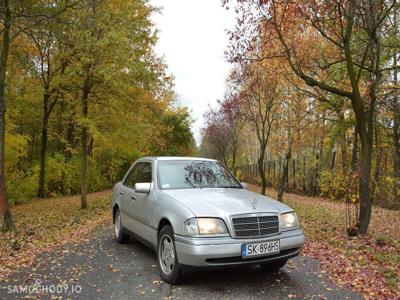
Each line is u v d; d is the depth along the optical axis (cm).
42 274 551
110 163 2955
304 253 674
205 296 451
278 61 1373
